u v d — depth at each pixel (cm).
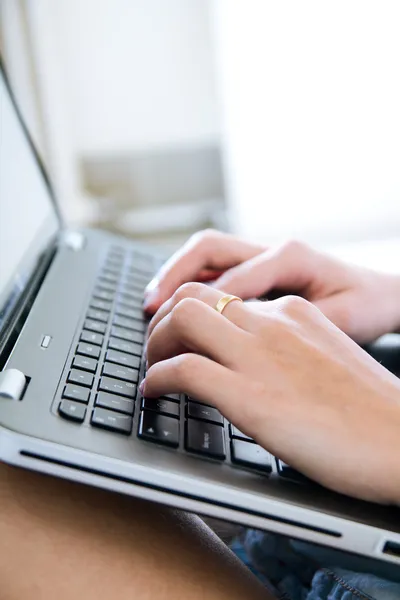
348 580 38
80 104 102
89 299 49
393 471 32
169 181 112
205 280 52
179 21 100
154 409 35
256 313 37
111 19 97
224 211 115
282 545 41
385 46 94
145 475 30
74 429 32
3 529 30
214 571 32
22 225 50
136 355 42
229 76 95
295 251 48
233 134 99
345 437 32
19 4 89
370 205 107
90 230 64
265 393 33
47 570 29
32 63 93
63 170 101
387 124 100
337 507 32
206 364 33
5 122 51
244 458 33
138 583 29
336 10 91
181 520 34
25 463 31
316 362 34
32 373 36
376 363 37
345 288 49
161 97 105
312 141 100
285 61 94
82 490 34
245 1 90
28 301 45
